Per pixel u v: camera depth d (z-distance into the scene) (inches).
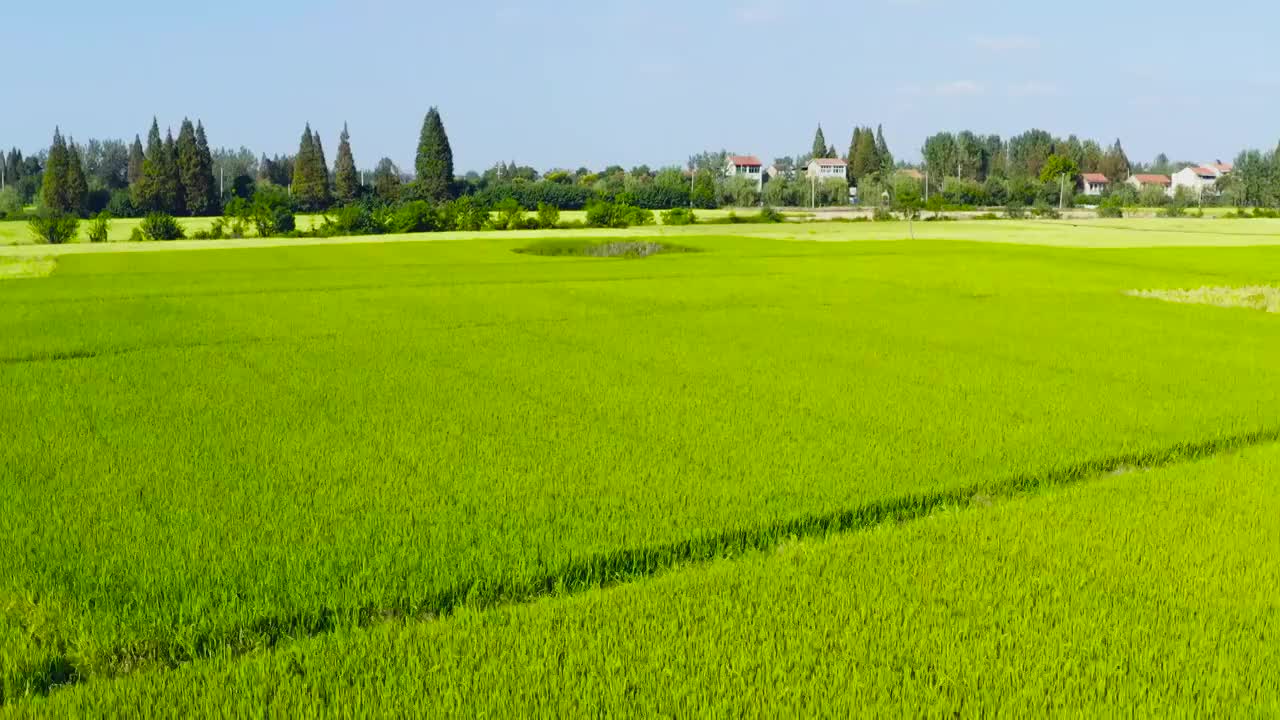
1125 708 288.7
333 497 483.5
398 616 358.9
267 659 316.8
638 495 490.9
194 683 299.6
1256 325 1166.3
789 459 562.6
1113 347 995.9
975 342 1025.5
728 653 323.3
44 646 321.7
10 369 840.3
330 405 698.8
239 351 944.3
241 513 457.1
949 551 417.7
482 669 309.9
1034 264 2062.0
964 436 622.2
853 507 475.8
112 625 337.1
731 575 390.0
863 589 375.9
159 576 378.9
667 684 303.3
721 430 633.0
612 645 328.5
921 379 818.2
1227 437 625.0
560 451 575.8
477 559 402.6
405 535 429.1
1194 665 314.8
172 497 480.1
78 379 792.9
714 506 475.5
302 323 1148.5
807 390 768.3
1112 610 356.8
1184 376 839.1
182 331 1079.0
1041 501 488.1
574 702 294.0
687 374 834.8
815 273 1841.8
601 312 1259.8
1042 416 682.2
